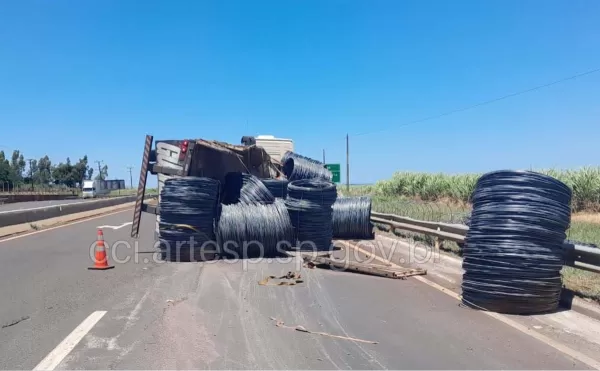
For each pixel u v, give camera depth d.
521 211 8.03
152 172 15.46
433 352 6.23
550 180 8.16
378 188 42.81
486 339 6.74
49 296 9.07
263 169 19.25
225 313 7.96
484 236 8.25
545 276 7.94
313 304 8.61
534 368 5.73
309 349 6.33
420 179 37.78
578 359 6.02
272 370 5.63
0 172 80.81
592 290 8.69
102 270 11.73
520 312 7.98
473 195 8.90
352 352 6.22
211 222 13.33
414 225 17.17
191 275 11.14
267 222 13.55
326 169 20.88
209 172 16.47
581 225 17.38
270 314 7.94
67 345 6.39
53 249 15.44
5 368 5.63
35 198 62.56
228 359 5.96
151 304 8.51
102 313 7.91
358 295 9.32
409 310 8.24
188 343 6.50
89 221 27.42
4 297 8.98
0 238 18.55
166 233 13.01
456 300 8.96
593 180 23.84
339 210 18.42
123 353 6.12
